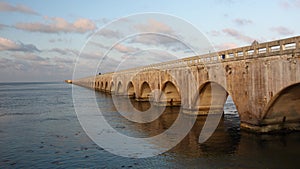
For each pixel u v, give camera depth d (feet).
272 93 71.41
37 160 65.21
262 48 74.43
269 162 59.52
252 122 80.28
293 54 64.34
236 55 85.20
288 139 74.02
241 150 67.56
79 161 63.82
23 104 193.16
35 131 96.48
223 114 115.14
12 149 74.33
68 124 108.47
